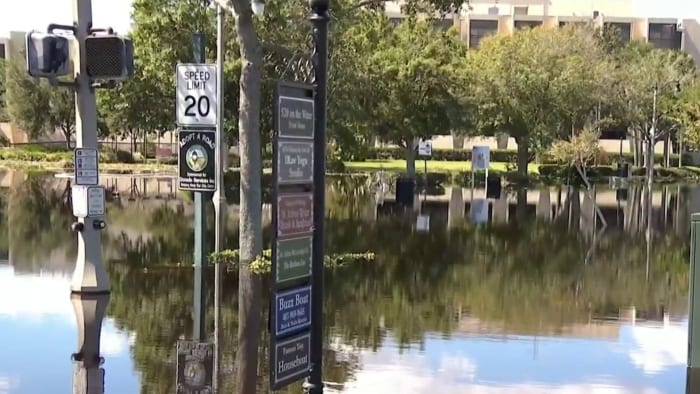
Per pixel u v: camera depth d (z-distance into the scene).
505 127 53.88
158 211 31.58
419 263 19.42
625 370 10.61
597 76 56.84
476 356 11.14
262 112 31.14
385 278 17.25
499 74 53.41
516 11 129.50
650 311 14.42
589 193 44.31
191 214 30.47
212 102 17.27
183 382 9.59
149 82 38.69
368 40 39.91
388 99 45.78
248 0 17.17
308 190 7.60
